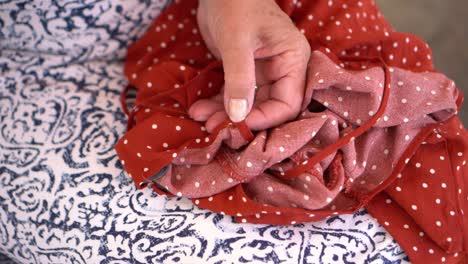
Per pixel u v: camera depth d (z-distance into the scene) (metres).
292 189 0.54
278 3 0.64
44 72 0.65
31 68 0.65
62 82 0.65
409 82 0.55
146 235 0.56
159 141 0.56
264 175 0.55
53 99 0.63
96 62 0.67
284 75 0.55
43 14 0.63
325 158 0.54
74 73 0.65
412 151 0.56
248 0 0.56
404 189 0.56
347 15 0.63
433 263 0.55
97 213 0.57
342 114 0.55
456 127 0.58
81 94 0.64
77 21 0.63
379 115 0.54
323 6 0.63
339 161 0.54
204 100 0.58
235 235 0.55
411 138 0.56
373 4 0.67
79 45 0.65
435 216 0.55
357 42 0.61
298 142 0.53
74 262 0.58
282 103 0.55
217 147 0.55
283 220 0.55
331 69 0.54
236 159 0.55
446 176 0.56
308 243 0.55
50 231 0.58
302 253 0.54
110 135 0.61
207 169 0.56
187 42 0.64
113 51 0.66
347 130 0.55
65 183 0.58
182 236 0.55
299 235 0.55
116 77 0.66
